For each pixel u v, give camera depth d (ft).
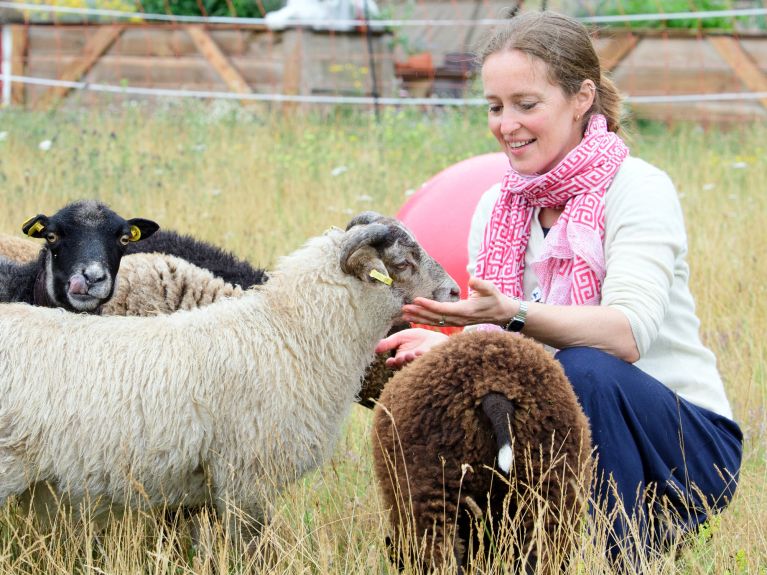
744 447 18.95
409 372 13.64
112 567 14.61
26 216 29.71
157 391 14.69
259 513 15.69
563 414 12.98
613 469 14.21
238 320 15.47
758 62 53.72
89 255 18.51
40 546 14.73
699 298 26.02
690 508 15.03
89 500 14.89
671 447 14.67
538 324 14.29
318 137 45.14
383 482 13.93
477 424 12.87
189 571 14.39
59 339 14.62
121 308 19.24
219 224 31.01
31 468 14.48
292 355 15.51
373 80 52.70
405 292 16.15
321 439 15.88
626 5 59.98
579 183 15.28
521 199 16.16
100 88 51.37
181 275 19.60
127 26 54.24
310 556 14.39
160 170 36.09
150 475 14.97
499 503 13.28
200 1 58.85
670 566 13.37
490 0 66.59
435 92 59.62
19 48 54.75
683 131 48.03
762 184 37.93
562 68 15.07
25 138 40.09
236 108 50.11
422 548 12.96
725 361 22.54
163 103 51.90
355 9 57.67
